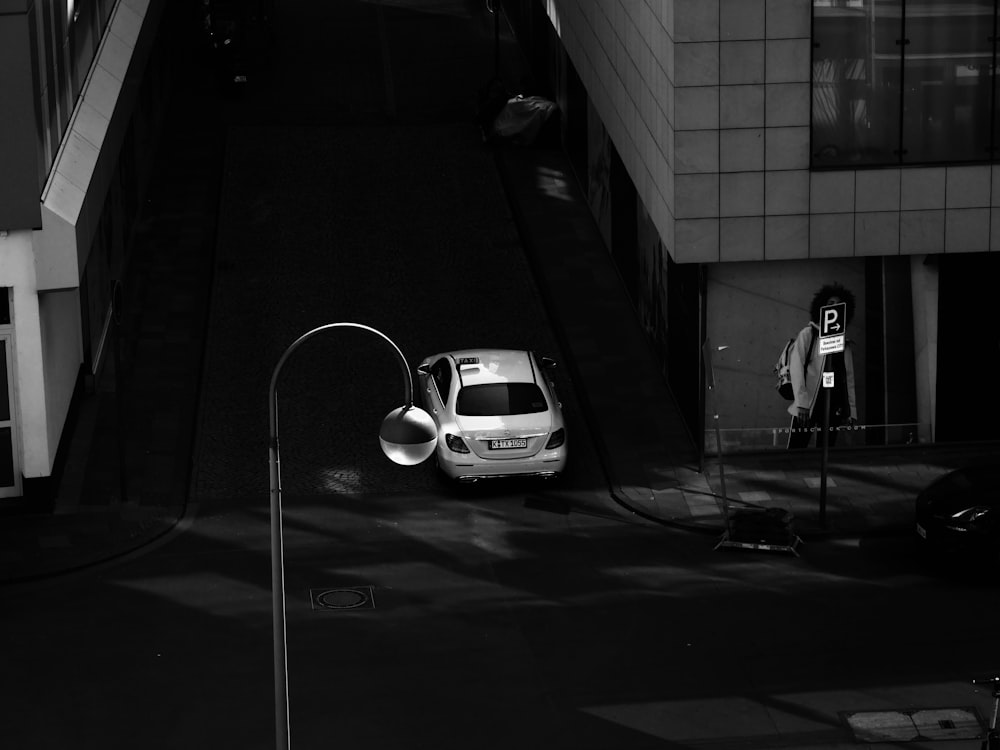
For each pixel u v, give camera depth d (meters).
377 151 39.31
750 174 25.48
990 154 25.75
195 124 40.94
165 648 20.22
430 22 49.75
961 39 25.33
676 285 27.89
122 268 32.72
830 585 22.22
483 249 34.38
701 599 21.77
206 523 24.39
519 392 25.98
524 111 39.59
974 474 23.27
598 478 26.30
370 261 33.62
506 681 19.34
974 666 19.67
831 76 25.28
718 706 18.70
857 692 19.03
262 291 32.28
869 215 25.72
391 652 20.14
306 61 46.06
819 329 25.58
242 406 28.25
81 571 22.66
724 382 26.70
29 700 18.77
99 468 26.05
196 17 47.19
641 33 28.48
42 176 24.03
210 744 17.78
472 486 25.78
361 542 23.72
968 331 26.77
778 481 26.03
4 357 24.08
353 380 29.06
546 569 22.80
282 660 15.56
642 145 28.86
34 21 23.36
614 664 19.81
